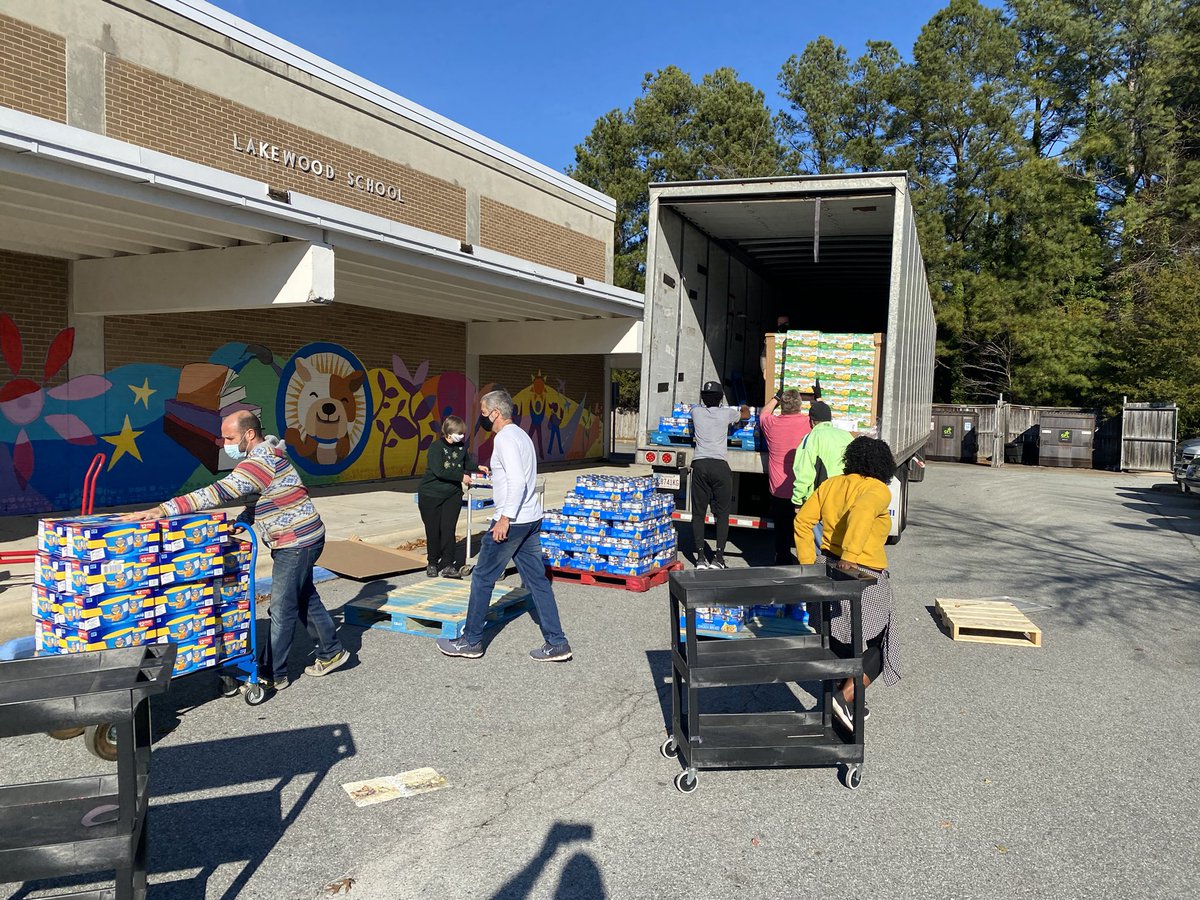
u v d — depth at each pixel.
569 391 21.27
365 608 6.25
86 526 4.07
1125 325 26.34
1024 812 3.67
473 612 5.52
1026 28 36.53
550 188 19.98
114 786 2.71
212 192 7.28
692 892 3.01
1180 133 33.62
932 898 3.00
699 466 8.06
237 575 4.61
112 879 3.05
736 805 3.68
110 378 10.70
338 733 4.36
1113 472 23.53
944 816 3.62
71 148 6.26
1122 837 3.46
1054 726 4.69
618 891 3.01
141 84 11.12
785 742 3.94
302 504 4.80
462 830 3.41
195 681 5.12
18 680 2.46
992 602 6.95
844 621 4.08
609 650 5.86
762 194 8.10
